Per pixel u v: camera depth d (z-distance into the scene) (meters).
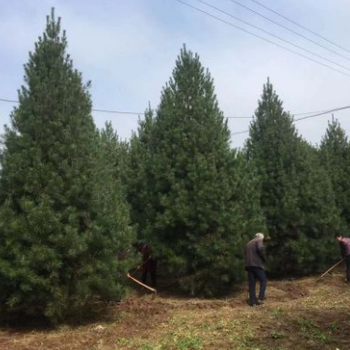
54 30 10.53
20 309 9.94
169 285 15.20
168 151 13.75
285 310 10.73
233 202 13.30
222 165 13.50
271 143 17.06
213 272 13.14
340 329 8.79
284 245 16.58
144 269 14.98
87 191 9.89
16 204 9.72
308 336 8.41
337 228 17.38
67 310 9.95
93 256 9.91
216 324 9.56
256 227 13.84
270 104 17.41
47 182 9.62
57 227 9.44
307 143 17.98
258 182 15.91
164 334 9.02
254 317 10.03
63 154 9.84
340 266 19.52
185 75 14.33
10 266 9.29
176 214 13.13
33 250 9.23
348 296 12.84
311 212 16.72
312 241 16.62
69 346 8.48
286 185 16.56
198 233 13.11
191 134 13.57
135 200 16.12
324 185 17.47
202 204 12.96
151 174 14.30
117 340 8.74
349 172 20.17
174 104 14.20
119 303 12.01
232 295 13.87
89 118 10.55
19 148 9.86
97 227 9.76
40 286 9.34
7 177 9.65
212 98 14.33
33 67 10.38
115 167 16.67
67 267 9.66
